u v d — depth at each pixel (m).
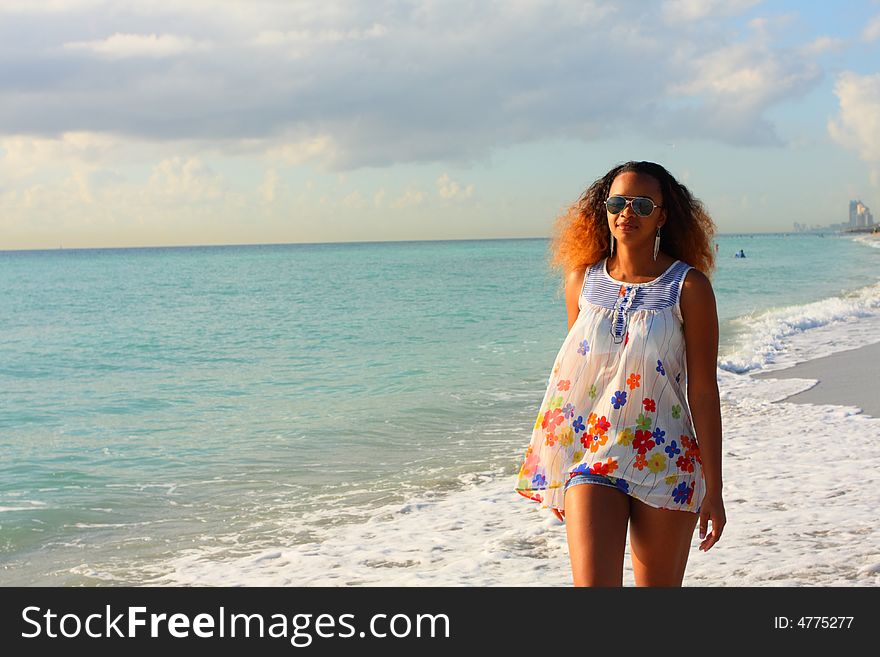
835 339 18.36
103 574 6.00
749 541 5.67
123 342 24.52
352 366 17.83
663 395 3.03
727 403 11.70
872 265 67.69
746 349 16.95
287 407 13.11
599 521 2.89
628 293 3.12
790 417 10.49
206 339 24.81
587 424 3.08
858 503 6.54
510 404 12.59
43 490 8.47
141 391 15.38
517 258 119.44
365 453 9.74
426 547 6.18
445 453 9.61
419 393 13.83
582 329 3.14
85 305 42.44
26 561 6.35
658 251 3.20
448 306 35.50
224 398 14.30
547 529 6.47
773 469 7.83
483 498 7.61
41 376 17.88
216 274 80.88
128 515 7.56
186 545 6.66
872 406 10.91
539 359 17.86
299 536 6.74
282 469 9.11
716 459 3.03
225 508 7.70
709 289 3.05
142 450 10.29
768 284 44.94
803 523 6.06
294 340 23.77
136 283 66.00
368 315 31.77
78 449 10.41
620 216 3.15
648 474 2.97
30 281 71.81
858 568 5.04
